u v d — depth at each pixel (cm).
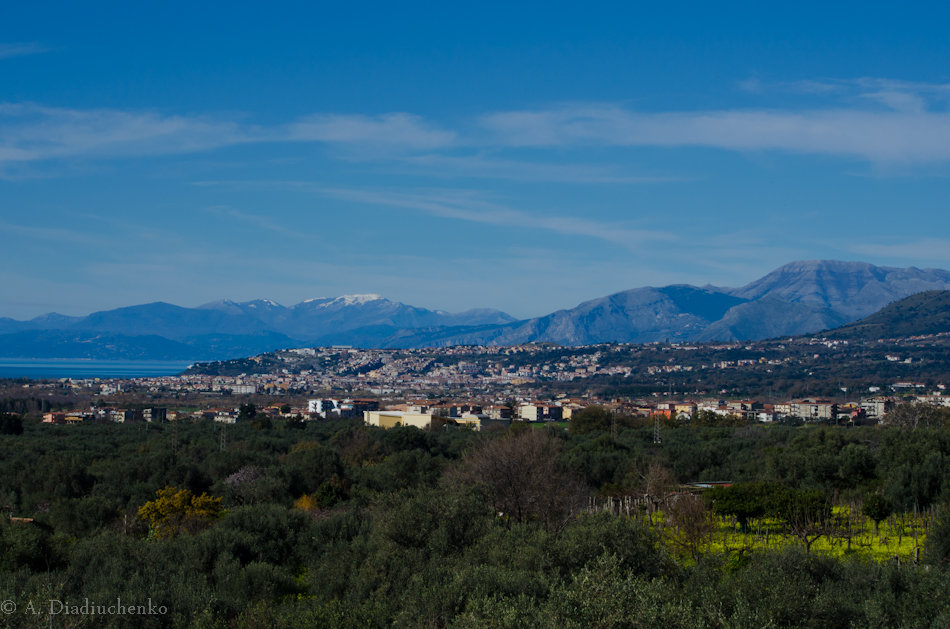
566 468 6144
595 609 2048
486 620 2023
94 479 6044
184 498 4650
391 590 2806
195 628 2336
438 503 3450
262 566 3139
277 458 7369
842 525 4775
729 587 2519
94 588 2659
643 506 5503
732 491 5091
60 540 3584
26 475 5934
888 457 6731
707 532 4088
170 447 7912
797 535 4259
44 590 2316
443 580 2683
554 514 4550
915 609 2488
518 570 2670
